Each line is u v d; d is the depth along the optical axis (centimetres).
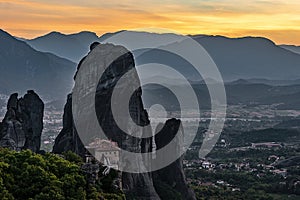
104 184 15912
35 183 14700
